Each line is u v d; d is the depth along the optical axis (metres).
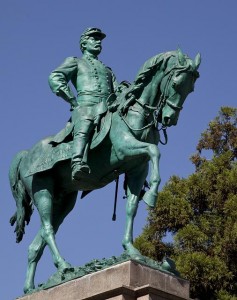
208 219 17.03
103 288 8.28
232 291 16.05
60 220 10.16
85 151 9.27
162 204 17.05
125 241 8.77
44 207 9.74
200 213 17.39
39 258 9.84
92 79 9.98
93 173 9.45
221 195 17.06
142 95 9.25
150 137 9.19
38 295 8.97
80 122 9.37
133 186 9.15
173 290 8.29
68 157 9.54
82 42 10.32
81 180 9.55
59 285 8.78
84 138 9.29
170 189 17.59
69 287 8.65
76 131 9.36
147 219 17.44
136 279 8.14
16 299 9.23
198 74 8.99
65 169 9.73
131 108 9.23
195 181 17.38
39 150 9.99
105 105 9.50
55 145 9.81
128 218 8.96
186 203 17.00
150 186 8.55
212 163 17.59
